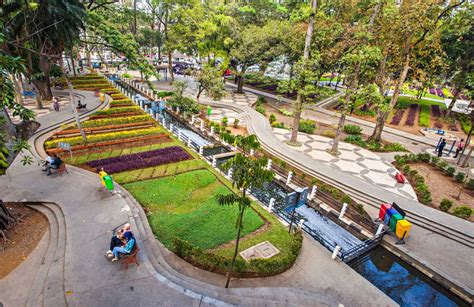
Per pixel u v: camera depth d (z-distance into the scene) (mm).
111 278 7625
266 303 7461
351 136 23484
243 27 33656
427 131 27562
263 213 12453
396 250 11445
